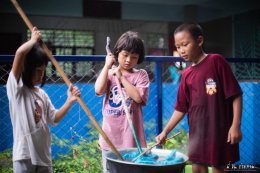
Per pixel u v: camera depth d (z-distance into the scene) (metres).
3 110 4.48
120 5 14.14
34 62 2.81
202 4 15.16
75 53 13.48
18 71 2.74
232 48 14.84
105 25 13.89
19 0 12.91
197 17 15.16
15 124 2.83
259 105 5.03
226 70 2.96
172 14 14.88
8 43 12.78
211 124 2.95
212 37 15.30
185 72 3.12
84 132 4.48
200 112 2.99
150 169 2.49
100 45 13.79
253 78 5.23
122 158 2.78
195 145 3.02
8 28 12.74
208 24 15.30
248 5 14.38
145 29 14.52
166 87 5.41
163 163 2.63
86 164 4.21
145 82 3.20
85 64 5.07
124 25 14.19
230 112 2.98
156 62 3.83
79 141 4.46
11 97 2.80
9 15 12.75
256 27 13.94
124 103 2.97
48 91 4.43
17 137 2.82
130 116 3.09
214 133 2.94
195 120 3.02
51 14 13.29
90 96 4.46
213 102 2.95
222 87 2.96
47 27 13.25
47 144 2.90
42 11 13.19
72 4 13.48
